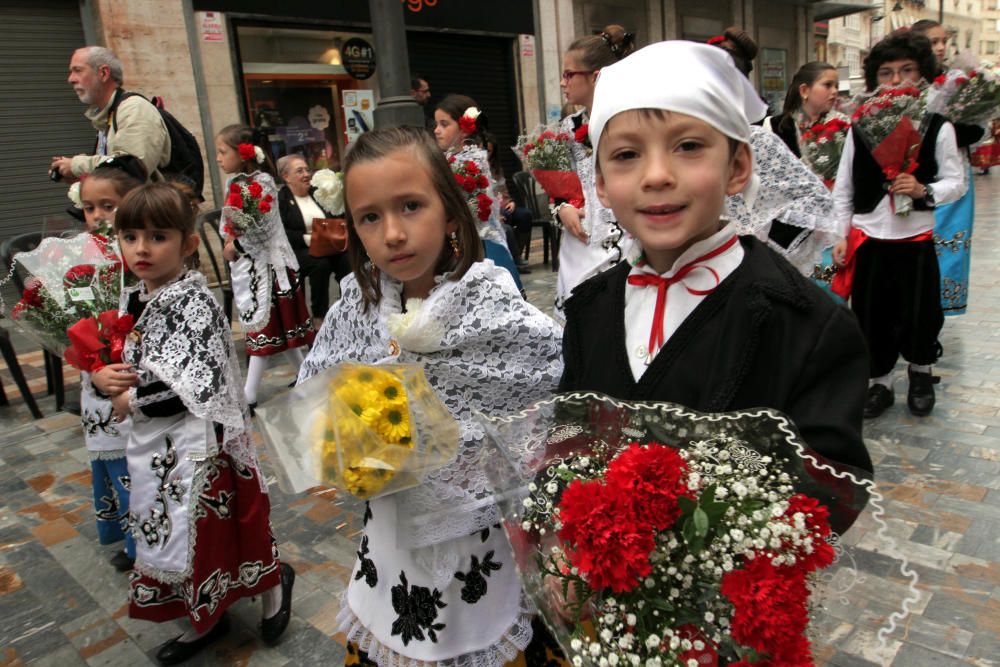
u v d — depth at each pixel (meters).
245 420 2.27
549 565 1.12
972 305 5.62
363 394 1.37
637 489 0.94
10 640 2.49
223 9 8.14
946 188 3.35
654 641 0.97
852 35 26.34
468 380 1.56
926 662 1.97
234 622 2.51
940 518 2.70
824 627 1.01
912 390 3.70
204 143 8.16
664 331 1.22
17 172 7.34
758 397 1.10
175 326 2.14
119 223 2.21
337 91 9.77
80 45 7.55
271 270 4.56
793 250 2.81
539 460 1.21
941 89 3.44
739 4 16.44
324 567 2.82
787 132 4.05
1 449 4.23
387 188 1.45
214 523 2.17
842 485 1.00
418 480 1.39
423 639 1.52
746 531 0.94
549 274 8.06
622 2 13.56
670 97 1.02
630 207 1.10
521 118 12.09
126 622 2.57
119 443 2.72
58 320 2.51
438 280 1.58
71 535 3.20
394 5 5.18
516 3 11.63
